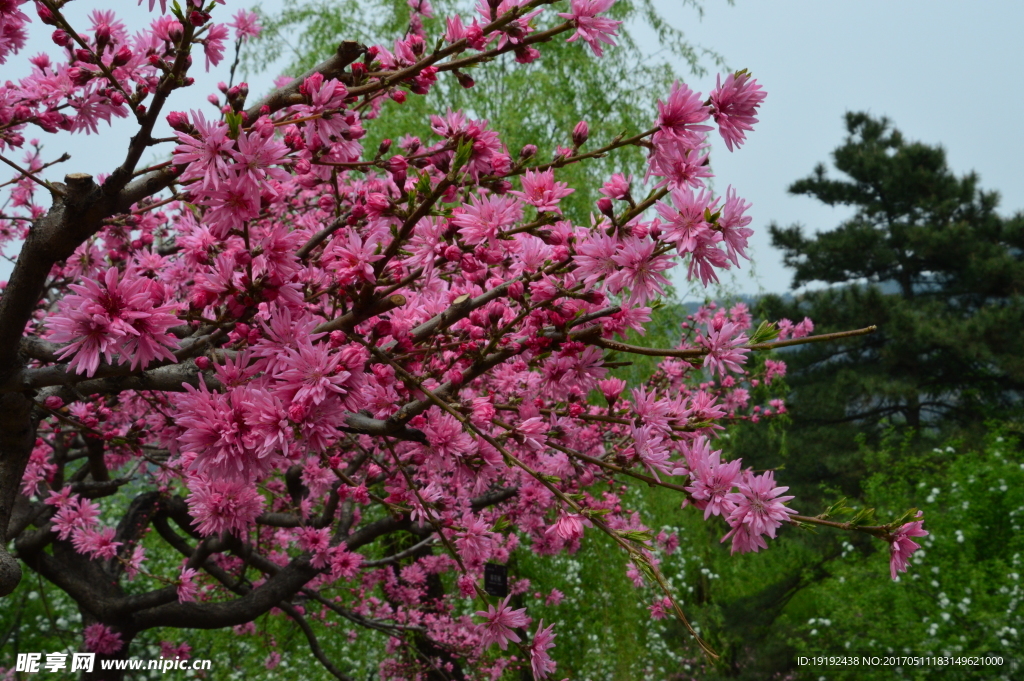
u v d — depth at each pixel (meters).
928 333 18.80
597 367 2.29
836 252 22.27
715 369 1.96
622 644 7.94
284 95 2.22
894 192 22.11
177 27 2.09
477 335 2.33
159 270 2.73
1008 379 19.73
